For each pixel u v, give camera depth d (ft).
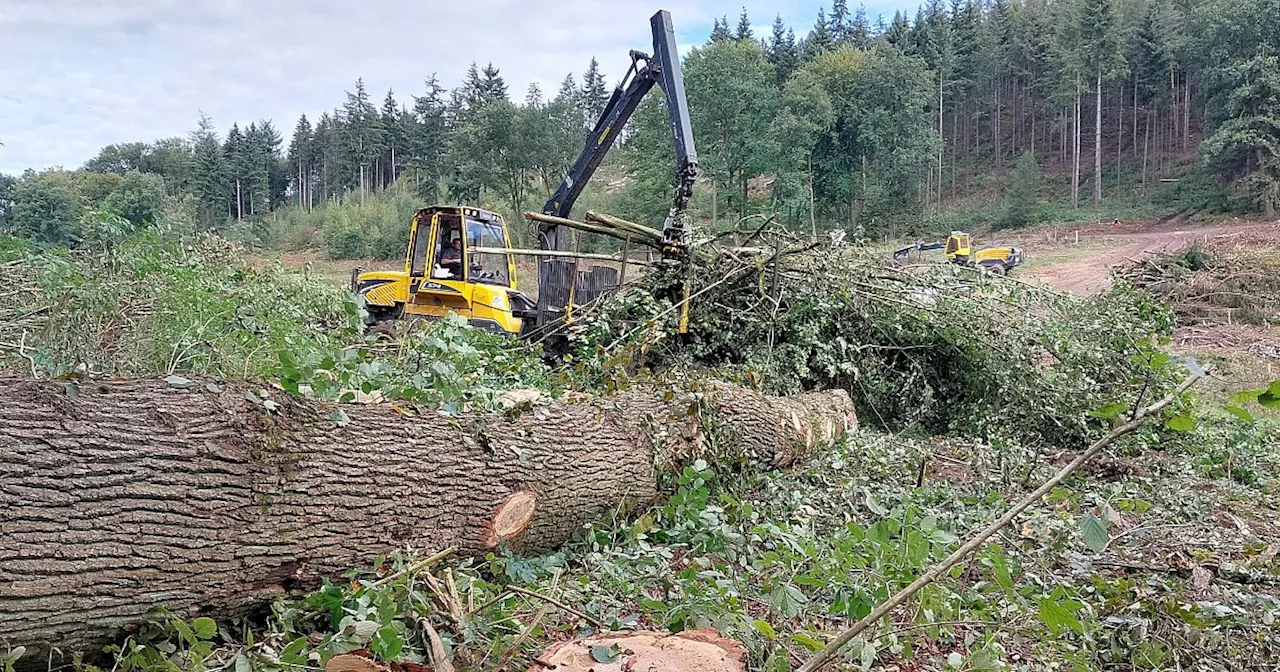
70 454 7.29
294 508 8.65
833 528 13.58
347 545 9.12
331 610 8.68
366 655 7.67
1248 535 14.70
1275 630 10.56
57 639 7.13
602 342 24.17
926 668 9.12
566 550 12.03
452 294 29.37
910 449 20.08
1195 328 54.49
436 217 30.37
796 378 23.58
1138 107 198.18
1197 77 171.63
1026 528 13.15
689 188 26.21
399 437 10.21
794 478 17.01
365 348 17.31
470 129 131.03
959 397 25.34
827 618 10.00
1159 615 10.38
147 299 19.47
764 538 12.53
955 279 25.55
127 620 7.52
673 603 9.84
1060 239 136.05
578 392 17.13
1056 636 9.68
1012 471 18.52
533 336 27.55
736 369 22.80
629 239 25.26
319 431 9.36
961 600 10.21
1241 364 38.93
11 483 6.88
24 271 20.15
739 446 15.58
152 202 58.65
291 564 8.66
